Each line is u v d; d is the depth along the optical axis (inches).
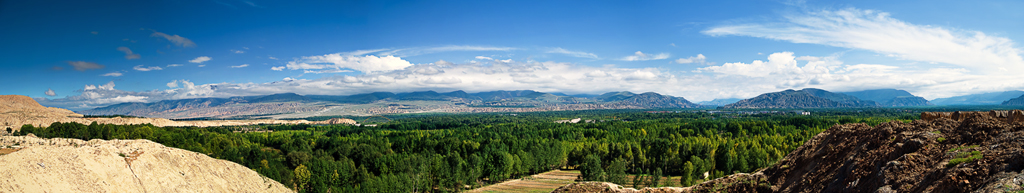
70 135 5876.0
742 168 3897.6
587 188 1707.7
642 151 4980.3
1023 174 754.2
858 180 1141.7
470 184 4126.5
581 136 7091.5
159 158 2723.9
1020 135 903.1
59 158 2269.9
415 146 5841.5
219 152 5472.4
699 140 5452.8
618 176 3922.2
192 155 3016.7
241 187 3065.9
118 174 2397.9
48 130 5940.0
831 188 1229.1
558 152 4985.2
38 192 1999.3
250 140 7017.7
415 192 3784.5
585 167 4168.3
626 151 4803.2
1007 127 989.2
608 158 4837.6
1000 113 1341.0
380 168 4067.4
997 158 856.9
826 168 1352.1
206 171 2933.1
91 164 2340.1
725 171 4018.2
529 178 4539.9
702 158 4375.0
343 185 3678.6
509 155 4397.1
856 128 1482.5
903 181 989.8
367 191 3225.9
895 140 1200.2
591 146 5113.2
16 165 2074.3
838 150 1396.4
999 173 805.2
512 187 4106.8
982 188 796.0
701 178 3922.2
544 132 7672.2
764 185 1471.5
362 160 4495.6
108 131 6058.1
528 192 3865.7
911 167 1019.3
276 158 4921.3
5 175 1967.3
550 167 4950.8
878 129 1332.4
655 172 3592.5
